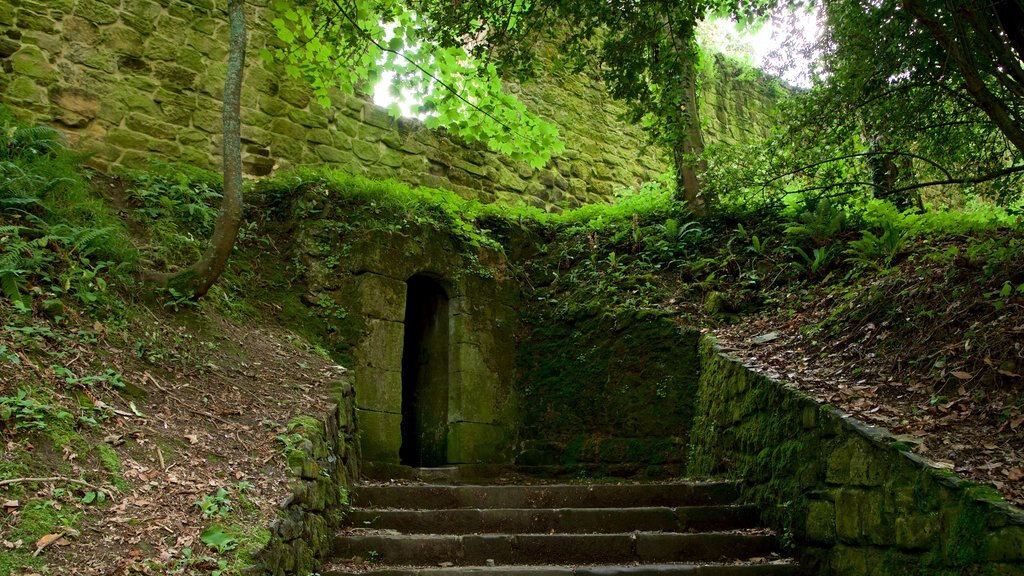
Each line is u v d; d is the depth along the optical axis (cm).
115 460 386
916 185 736
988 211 971
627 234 968
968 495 369
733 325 795
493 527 557
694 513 570
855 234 862
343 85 850
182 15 844
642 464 769
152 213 705
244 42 620
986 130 762
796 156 810
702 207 984
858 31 667
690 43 923
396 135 991
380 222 813
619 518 566
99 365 459
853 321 641
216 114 850
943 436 434
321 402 569
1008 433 421
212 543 349
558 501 605
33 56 738
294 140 895
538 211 1028
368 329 762
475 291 875
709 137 1362
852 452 463
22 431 366
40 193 580
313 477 468
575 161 1194
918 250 772
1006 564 339
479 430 835
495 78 795
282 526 396
